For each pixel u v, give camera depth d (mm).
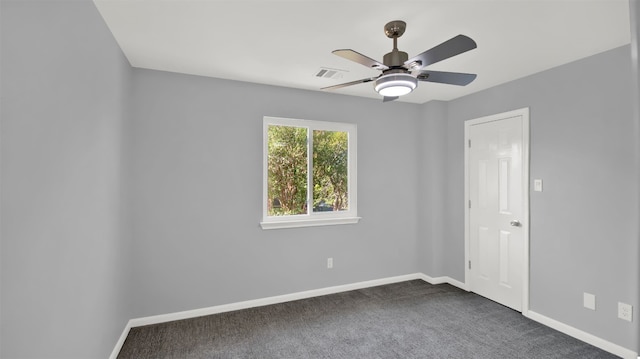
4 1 1030
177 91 2922
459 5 1802
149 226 2824
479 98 3529
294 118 3406
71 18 1511
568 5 1797
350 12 1877
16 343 1120
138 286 2789
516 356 2346
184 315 2930
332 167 3676
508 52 2451
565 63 2680
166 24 2029
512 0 1746
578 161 2600
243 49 2416
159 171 2857
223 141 3094
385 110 3910
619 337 2348
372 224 3828
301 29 2092
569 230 2662
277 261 3326
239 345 2482
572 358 2322
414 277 4066
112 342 2229
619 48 2350
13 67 1081
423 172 4070
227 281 3104
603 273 2439
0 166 1023
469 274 3664
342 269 3656
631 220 2287
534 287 2934
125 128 2549
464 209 3719
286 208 3443
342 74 2975
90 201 1776
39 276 1262
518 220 3092
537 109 2912
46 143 1303
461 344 2512
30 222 1195
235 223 3139
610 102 2400
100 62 1915
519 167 3076
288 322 2869
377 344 2508
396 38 2037
